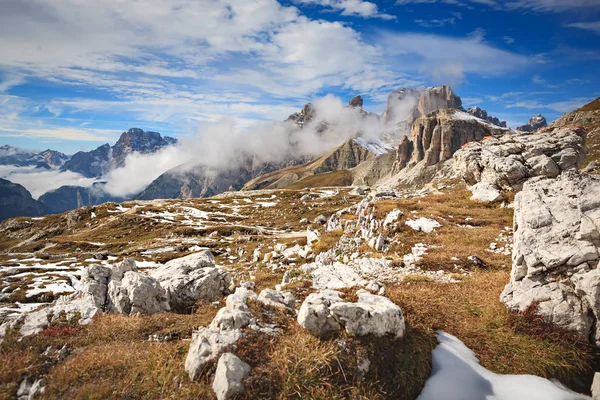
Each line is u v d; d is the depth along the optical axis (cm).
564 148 4803
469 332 1427
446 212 4006
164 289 2045
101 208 14150
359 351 1115
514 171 4744
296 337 1162
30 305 4756
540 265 1499
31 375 1062
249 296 1439
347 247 3406
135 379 1059
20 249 10012
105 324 1470
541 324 1393
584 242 1434
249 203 14600
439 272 2300
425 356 1202
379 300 1316
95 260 7688
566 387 1181
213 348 1095
